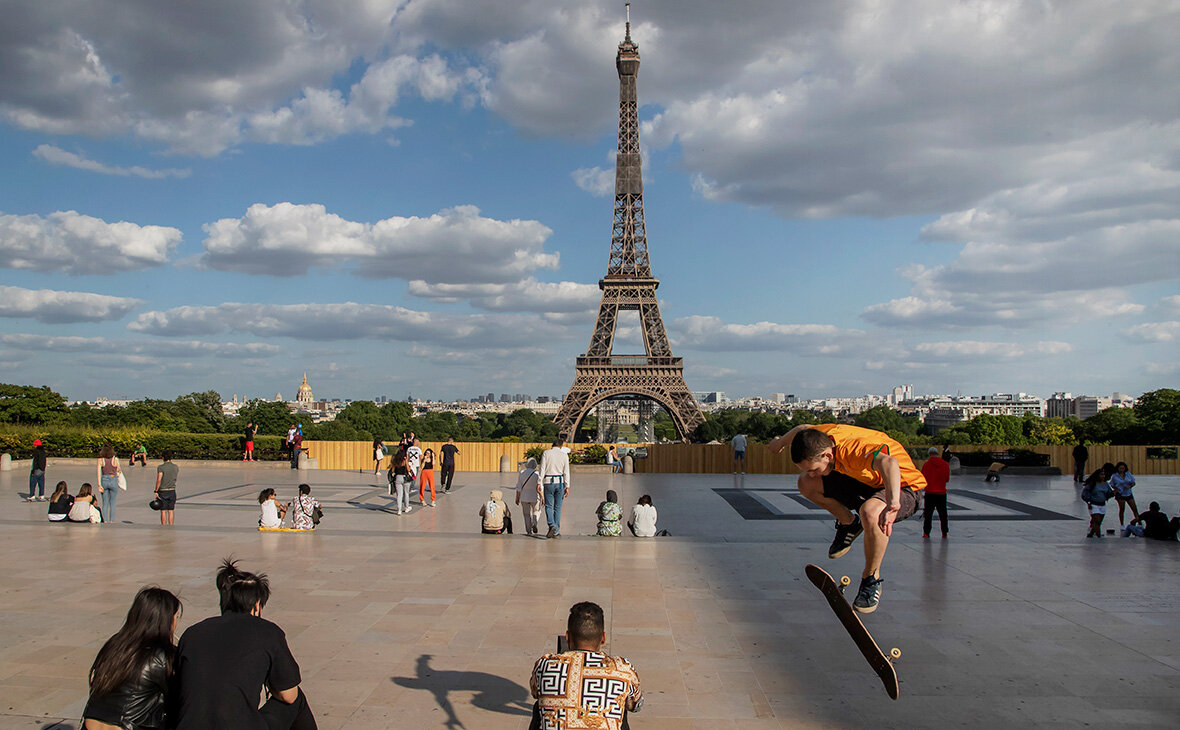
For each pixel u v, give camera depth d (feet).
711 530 80.64
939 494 71.77
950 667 35.88
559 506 70.08
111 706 20.65
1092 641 39.75
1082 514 91.25
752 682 33.96
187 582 51.11
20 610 44.24
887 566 57.98
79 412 401.70
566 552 62.59
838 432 21.53
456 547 64.69
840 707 31.27
